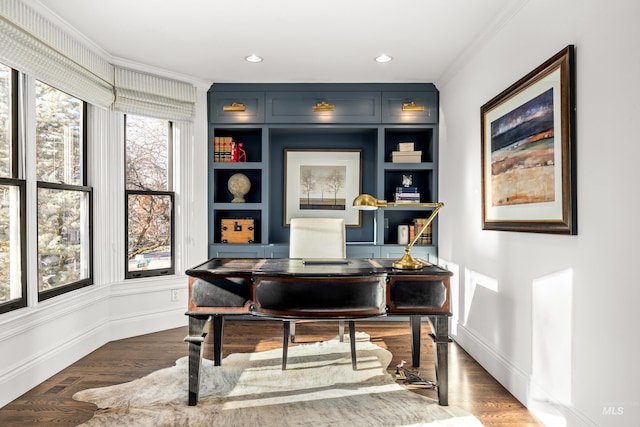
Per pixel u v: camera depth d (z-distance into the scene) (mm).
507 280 2527
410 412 2193
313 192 4492
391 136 4469
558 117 1943
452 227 3627
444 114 3883
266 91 4078
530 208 2211
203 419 2109
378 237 4113
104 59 3297
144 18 2701
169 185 3904
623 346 1551
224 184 4426
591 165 1740
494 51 2752
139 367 2830
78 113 3174
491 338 2768
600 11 1684
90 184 3281
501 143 2557
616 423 1588
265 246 4074
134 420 2098
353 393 2424
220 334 2842
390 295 2275
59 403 2289
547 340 2076
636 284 1486
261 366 2838
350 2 2488
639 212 1474
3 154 2422
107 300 3406
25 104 2529
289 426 2043
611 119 1618
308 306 2170
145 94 3607
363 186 4496
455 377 2695
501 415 2174
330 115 4074
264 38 3014
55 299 2748
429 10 2568
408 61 3463
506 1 2443
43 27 2564
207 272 2279
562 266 1950
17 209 2496
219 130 4305
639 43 1474
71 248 3080
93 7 2549
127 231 3609
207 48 3211
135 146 3682
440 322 2291
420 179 4453
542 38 2148
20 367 2389
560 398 1959
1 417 2129
